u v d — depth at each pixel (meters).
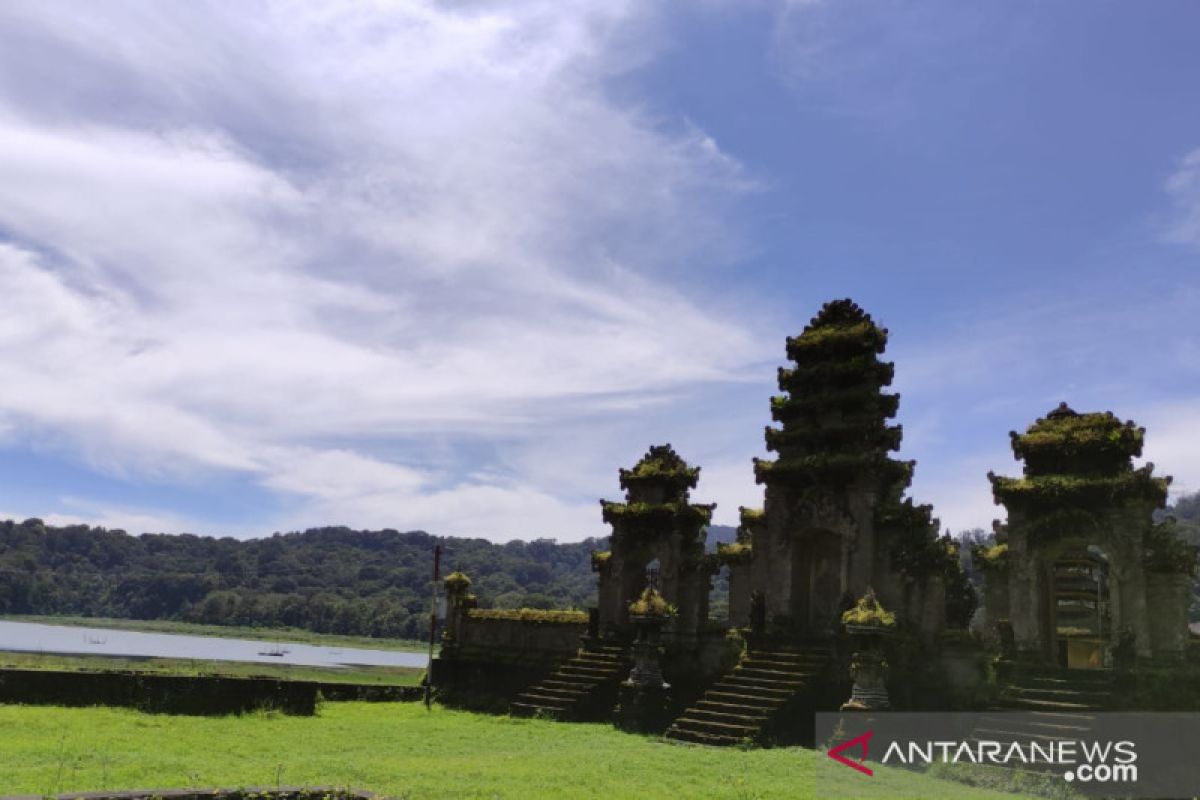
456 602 47.31
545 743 29.64
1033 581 30.75
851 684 31.00
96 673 33.44
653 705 33.72
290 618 198.88
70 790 17.56
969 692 29.39
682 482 42.44
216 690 34.47
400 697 46.22
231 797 15.36
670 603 40.09
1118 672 27.33
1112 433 30.84
